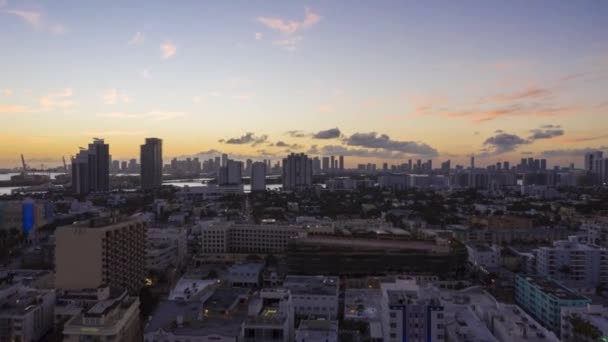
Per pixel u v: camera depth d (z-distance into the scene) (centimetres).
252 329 16475
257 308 18500
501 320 19900
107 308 18338
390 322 17488
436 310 17375
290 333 18538
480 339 18050
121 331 18125
